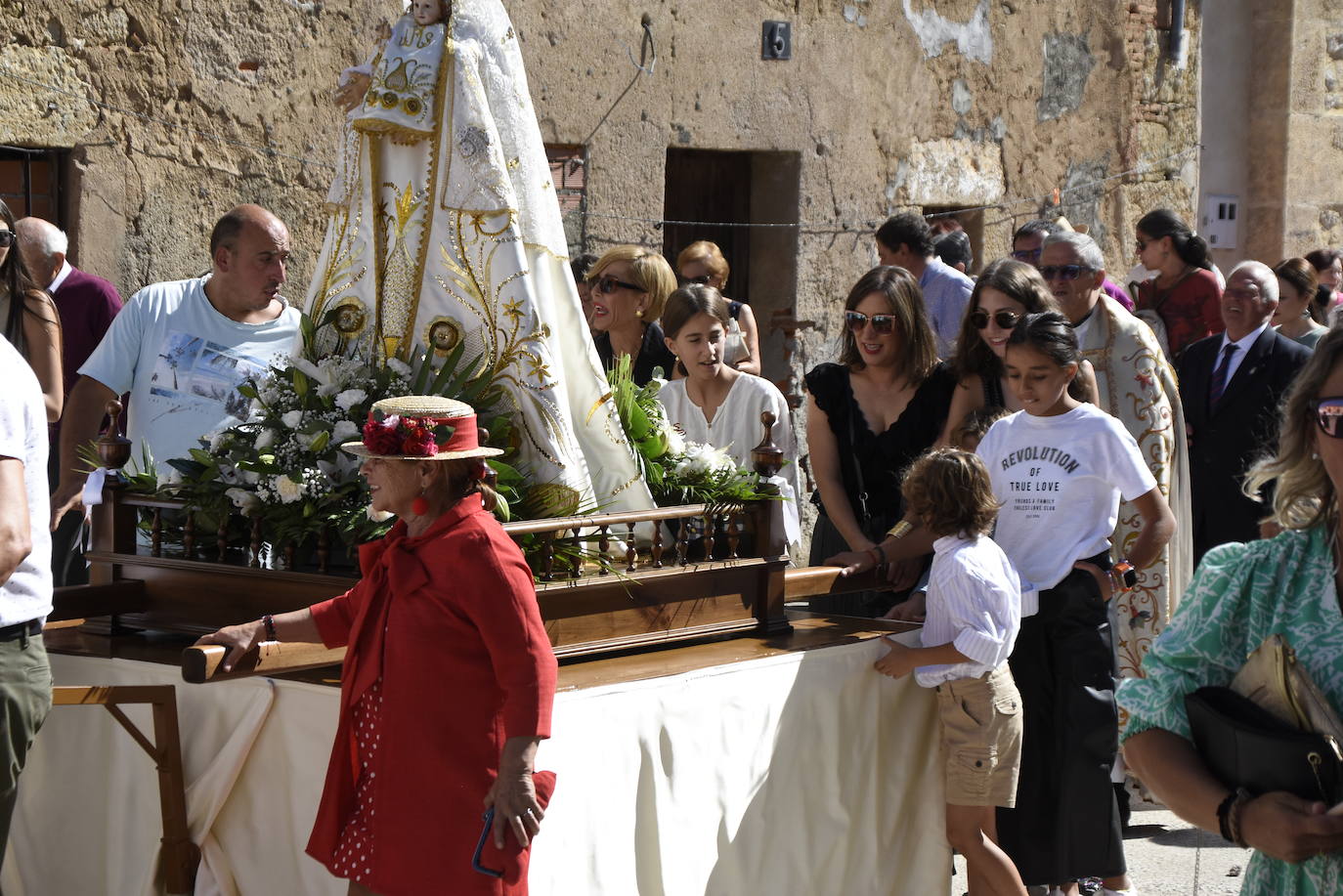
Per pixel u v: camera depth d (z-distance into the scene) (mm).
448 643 3141
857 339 5039
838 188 9852
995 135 10664
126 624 4004
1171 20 11523
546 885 3410
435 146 4066
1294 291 8469
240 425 4055
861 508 5129
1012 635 4230
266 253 4957
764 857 3990
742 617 4277
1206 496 7258
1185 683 2514
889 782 4352
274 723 3559
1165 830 5836
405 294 4109
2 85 6773
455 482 3246
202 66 7402
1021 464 4648
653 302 6254
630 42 8867
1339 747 2283
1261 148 13180
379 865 3148
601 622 3881
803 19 9578
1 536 3182
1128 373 5688
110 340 5027
